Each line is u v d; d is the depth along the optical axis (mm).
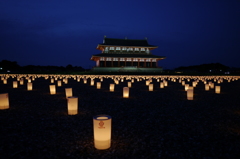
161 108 10414
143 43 89625
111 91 18438
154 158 4512
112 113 9125
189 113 9242
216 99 13836
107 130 4965
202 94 16844
